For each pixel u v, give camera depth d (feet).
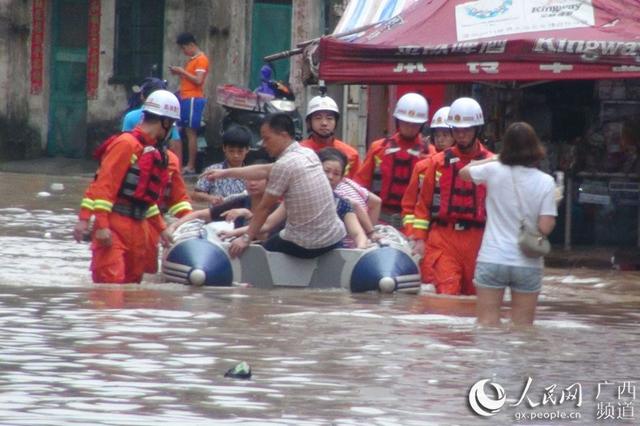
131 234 103.86
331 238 104.12
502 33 127.34
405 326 85.30
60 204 169.78
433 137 125.08
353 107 206.08
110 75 231.71
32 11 232.73
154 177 104.06
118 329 81.00
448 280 104.17
